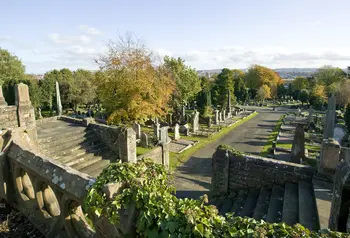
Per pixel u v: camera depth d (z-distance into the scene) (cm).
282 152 1772
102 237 282
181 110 3045
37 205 430
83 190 310
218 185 994
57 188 355
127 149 1104
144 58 1709
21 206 459
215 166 991
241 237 223
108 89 1638
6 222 429
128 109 1602
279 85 7238
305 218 600
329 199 648
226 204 888
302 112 4369
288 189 781
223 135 2456
